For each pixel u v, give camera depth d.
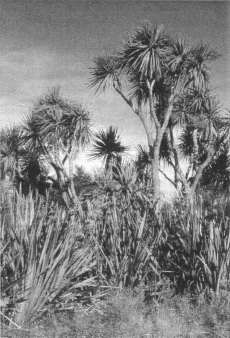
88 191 10.08
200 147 16.97
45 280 5.54
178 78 15.39
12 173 14.88
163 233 7.49
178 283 7.04
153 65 14.53
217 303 6.11
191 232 7.19
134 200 7.94
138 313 5.89
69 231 6.01
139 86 15.78
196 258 6.96
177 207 7.89
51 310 5.66
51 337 5.09
